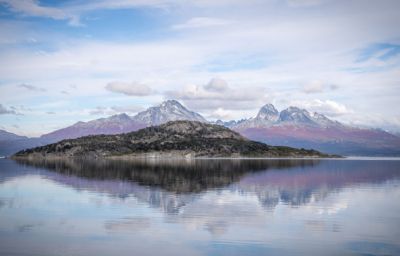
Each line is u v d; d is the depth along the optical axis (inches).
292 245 1433.3
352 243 1459.2
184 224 1745.8
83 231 1616.6
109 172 5226.4
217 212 2031.3
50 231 1615.4
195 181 3796.8
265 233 1594.5
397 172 5511.8
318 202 2394.2
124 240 1488.7
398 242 1475.1
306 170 5959.6
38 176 4439.0
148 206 2208.4
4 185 3341.5
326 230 1649.9
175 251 1365.7
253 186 3319.4
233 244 1444.4
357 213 2021.4
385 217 1916.8
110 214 1967.3
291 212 2039.9
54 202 2352.4
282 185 3420.3
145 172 5255.9
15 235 1551.4
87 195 2662.4
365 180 4003.4
